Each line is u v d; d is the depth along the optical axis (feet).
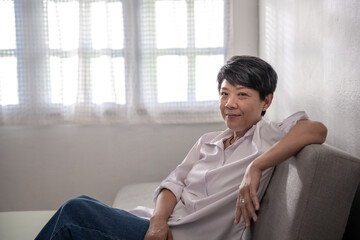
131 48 9.21
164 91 9.43
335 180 3.87
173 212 5.16
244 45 9.53
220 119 9.52
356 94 4.61
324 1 5.56
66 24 9.13
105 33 9.14
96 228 4.31
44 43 9.18
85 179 9.78
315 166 3.88
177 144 9.73
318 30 5.81
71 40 9.19
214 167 5.05
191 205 4.90
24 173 9.72
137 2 9.16
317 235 3.95
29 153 9.67
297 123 4.47
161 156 9.76
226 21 9.27
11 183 9.74
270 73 4.95
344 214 3.92
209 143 5.34
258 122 4.91
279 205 4.30
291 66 7.18
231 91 4.95
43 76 9.26
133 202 7.39
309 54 6.22
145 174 9.81
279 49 7.89
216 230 4.78
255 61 4.91
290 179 4.19
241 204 4.21
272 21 8.34
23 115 9.32
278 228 4.20
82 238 4.24
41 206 9.83
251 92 4.89
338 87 5.12
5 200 9.77
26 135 9.61
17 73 9.20
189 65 9.37
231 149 5.06
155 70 9.37
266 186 4.80
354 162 3.85
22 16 9.07
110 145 9.71
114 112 9.35
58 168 9.73
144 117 9.48
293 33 7.01
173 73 9.38
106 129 9.66
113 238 4.33
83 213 4.30
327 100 5.51
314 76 6.02
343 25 4.93
